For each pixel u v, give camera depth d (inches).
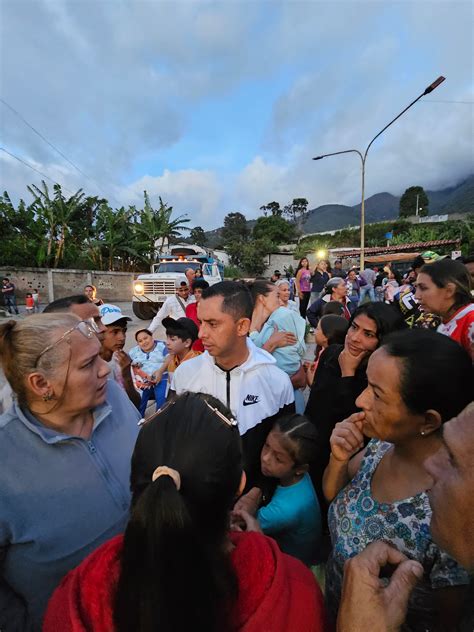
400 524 37.4
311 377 110.3
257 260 1593.3
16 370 41.0
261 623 24.4
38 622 43.6
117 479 48.4
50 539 42.7
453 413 36.7
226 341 66.7
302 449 61.4
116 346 107.3
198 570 23.0
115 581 25.7
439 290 86.4
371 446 47.3
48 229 914.7
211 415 28.5
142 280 487.8
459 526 23.8
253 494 66.4
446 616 34.8
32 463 42.5
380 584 28.3
